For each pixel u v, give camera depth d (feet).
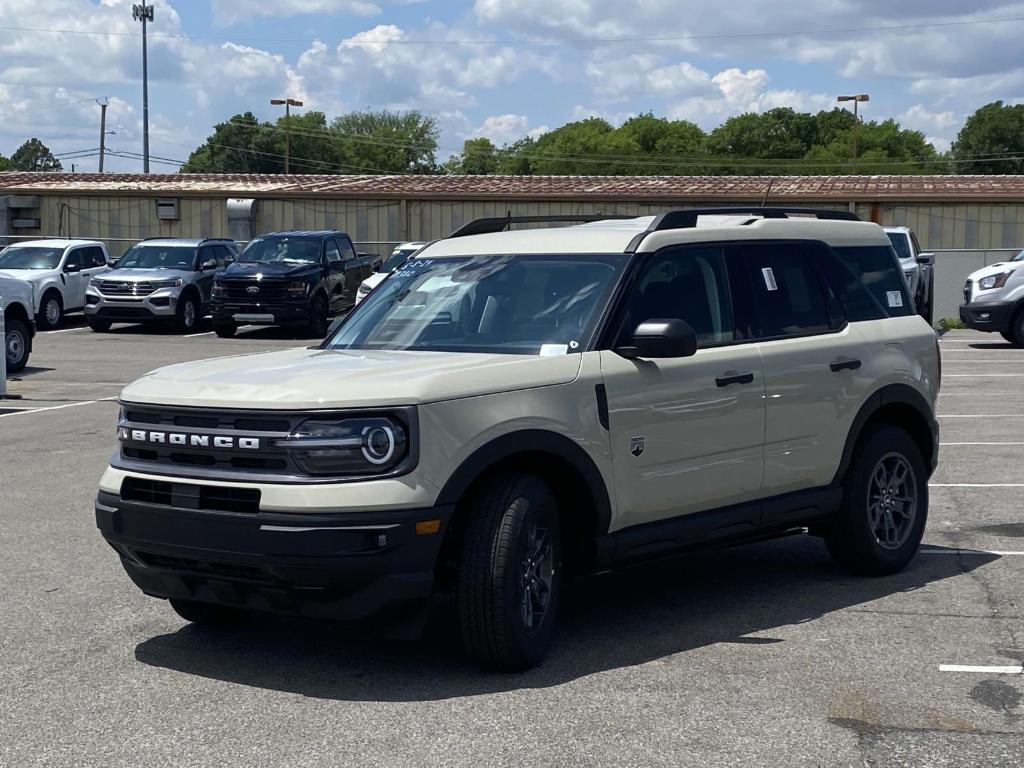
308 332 91.66
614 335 19.75
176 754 15.23
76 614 21.65
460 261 22.24
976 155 362.33
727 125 390.42
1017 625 20.63
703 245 21.70
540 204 120.06
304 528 16.56
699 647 19.51
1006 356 69.56
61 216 128.36
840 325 23.57
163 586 18.43
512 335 20.16
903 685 17.60
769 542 27.66
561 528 19.53
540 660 18.52
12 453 38.93
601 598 22.76
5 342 55.21
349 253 94.94
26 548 26.55
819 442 22.71
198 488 17.38
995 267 75.05
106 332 91.66
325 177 138.72
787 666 18.49
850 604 22.09
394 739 15.61
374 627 17.57
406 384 17.20
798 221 23.67
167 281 89.61
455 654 19.25
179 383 18.39
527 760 14.89
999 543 26.78
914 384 24.64
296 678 18.13
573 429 18.67
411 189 123.54
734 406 21.07
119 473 18.39
